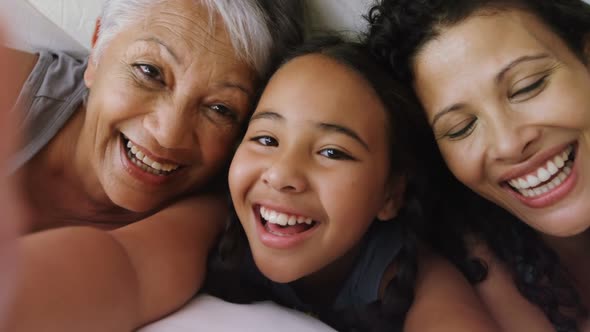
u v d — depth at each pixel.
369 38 0.88
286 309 0.74
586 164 0.70
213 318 0.66
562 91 0.67
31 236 0.51
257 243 0.74
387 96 0.77
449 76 0.72
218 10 0.79
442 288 0.77
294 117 0.71
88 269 0.50
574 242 0.88
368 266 0.82
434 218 0.92
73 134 0.95
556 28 0.71
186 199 0.89
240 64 0.81
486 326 0.71
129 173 0.85
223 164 0.89
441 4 0.74
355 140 0.72
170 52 0.78
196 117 0.81
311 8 1.09
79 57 1.19
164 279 0.65
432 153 0.87
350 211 0.71
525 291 0.86
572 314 0.85
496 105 0.68
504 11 0.70
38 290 0.44
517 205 0.76
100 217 0.99
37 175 0.94
